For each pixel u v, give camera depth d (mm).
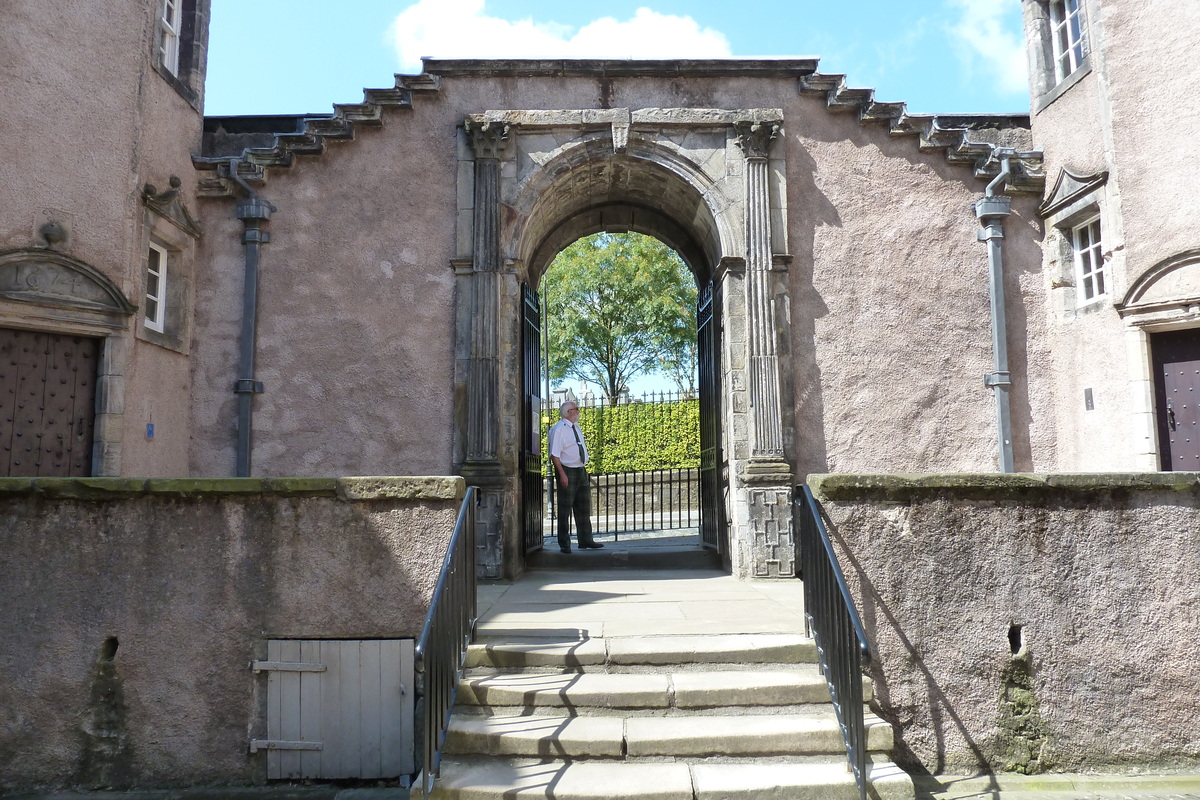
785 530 8203
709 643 5125
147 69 8016
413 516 4914
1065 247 8734
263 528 4898
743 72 8922
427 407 8633
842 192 8898
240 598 4863
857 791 4082
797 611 6129
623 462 18375
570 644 5152
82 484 4848
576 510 10070
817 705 4695
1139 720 4777
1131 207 7816
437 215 8867
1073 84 8492
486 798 4027
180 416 8516
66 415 7387
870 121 8922
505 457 8578
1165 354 7809
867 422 8617
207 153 9203
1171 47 7609
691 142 8891
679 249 10930
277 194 8922
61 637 4809
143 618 4840
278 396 8672
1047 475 4863
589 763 4324
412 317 8742
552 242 10867
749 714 4664
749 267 8633
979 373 8703
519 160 8906
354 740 4801
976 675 4797
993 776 4695
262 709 4848
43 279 7125
